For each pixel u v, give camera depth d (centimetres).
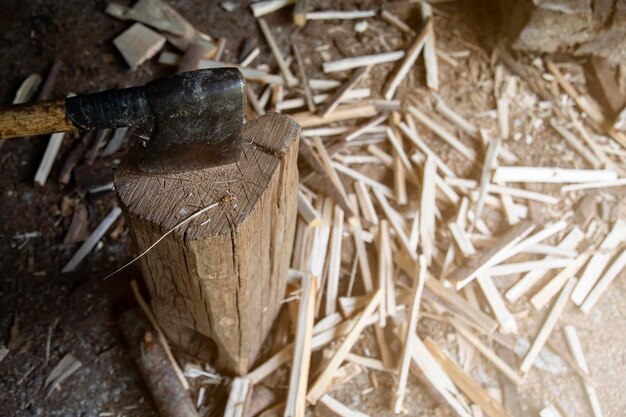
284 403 108
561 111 141
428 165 129
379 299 114
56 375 109
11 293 116
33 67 138
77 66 139
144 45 140
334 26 149
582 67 146
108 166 126
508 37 146
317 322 116
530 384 113
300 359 107
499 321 117
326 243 122
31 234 121
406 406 109
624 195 132
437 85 141
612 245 126
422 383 111
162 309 100
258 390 109
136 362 109
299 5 147
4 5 144
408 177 131
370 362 112
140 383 109
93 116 69
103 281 118
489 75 145
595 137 139
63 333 113
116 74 139
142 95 67
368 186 130
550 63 145
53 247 120
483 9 153
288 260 106
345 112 136
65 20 144
